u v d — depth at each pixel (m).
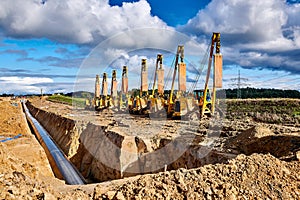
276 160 7.57
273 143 11.36
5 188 5.26
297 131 13.38
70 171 17.91
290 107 31.08
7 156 9.00
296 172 7.15
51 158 20.81
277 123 20.98
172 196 5.80
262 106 33.72
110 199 5.94
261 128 13.10
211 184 6.18
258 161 7.32
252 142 12.22
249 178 6.59
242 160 7.36
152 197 5.74
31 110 62.94
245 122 19.42
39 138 30.55
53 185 9.88
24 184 5.74
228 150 12.58
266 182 6.53
